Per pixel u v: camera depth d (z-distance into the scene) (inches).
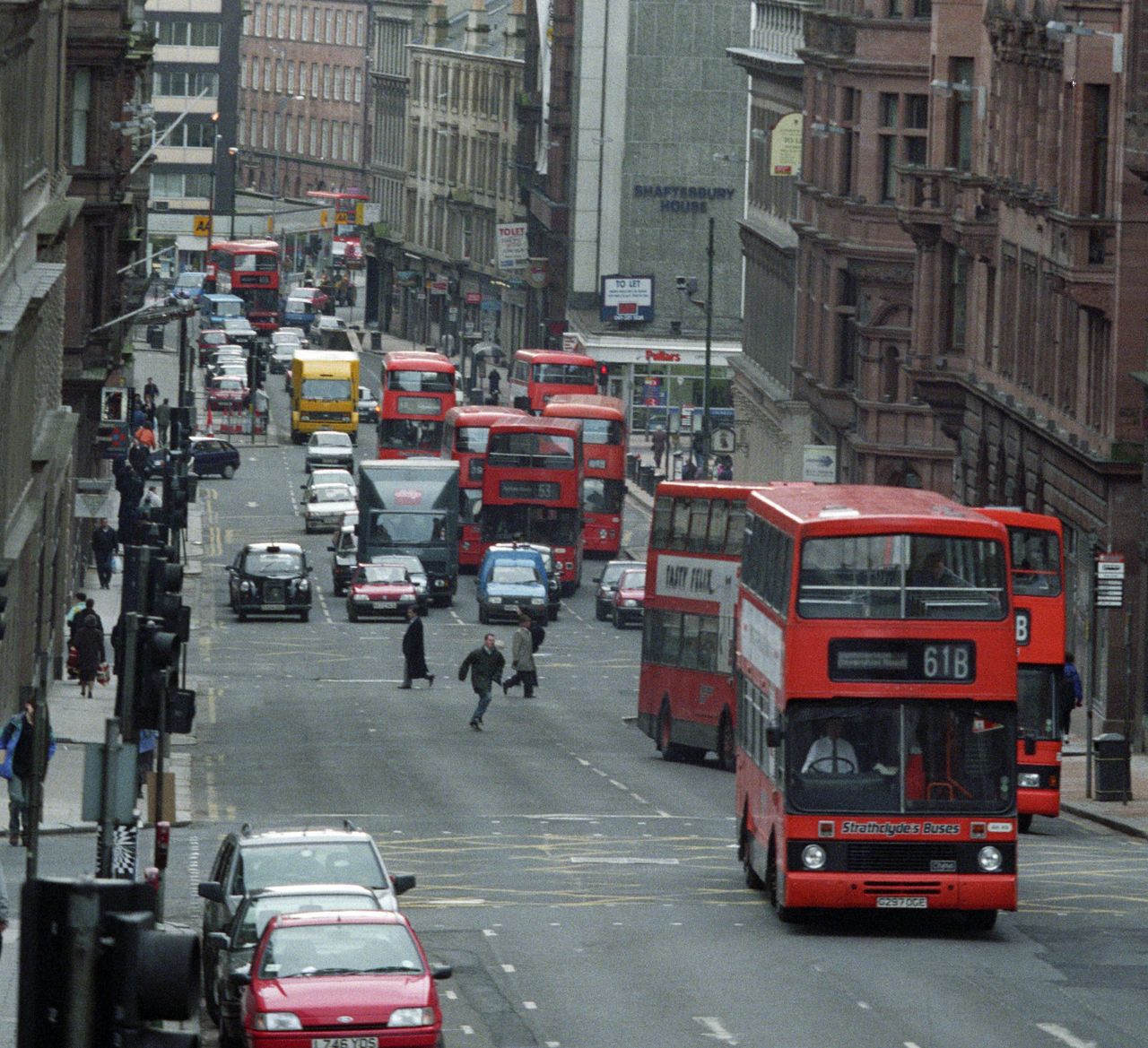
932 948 2945.4
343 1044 2174.0
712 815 4387.3
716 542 5216.5
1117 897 3388.3
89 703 5738.2
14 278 4867.1
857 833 2972.4
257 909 2395.4
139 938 900.6
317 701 6299.2
